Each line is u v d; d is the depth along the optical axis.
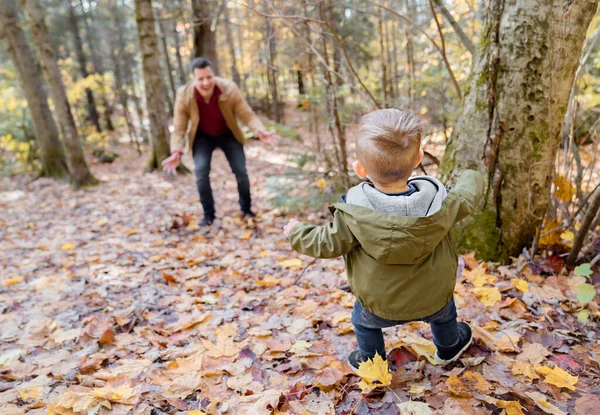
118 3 19.31
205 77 4.25
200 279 3.43
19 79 9.77
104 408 1.81
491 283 2.59
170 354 2.29
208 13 9.96
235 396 1.91
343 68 4.25
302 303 2.81
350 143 5.94
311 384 1.95
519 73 2.53
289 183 4.99
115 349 2.40
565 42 2.42
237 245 4.20
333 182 4.72
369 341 1.88
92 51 20.06
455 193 1.70
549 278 2.60
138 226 5.18
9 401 1.89
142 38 8.59
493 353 2.03
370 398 1.81
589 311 2.26
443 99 5.28
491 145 2.70
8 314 2.96
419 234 1.54
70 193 8.13
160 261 3.87
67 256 4.24
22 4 7.96
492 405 1.67
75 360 2.27
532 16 2.43
